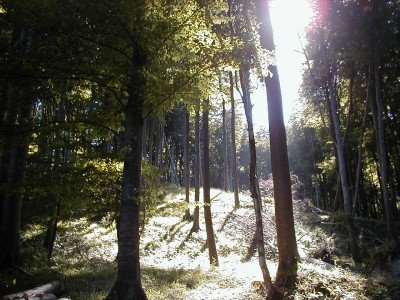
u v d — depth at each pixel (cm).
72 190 1005
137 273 785
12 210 1158
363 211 3791
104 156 1038
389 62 2266
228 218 2616
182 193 3350
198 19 810
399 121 2767
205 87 908
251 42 830
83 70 802
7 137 848
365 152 3209
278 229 1109
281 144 1145
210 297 954
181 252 1895
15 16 739
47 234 1548
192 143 5444
